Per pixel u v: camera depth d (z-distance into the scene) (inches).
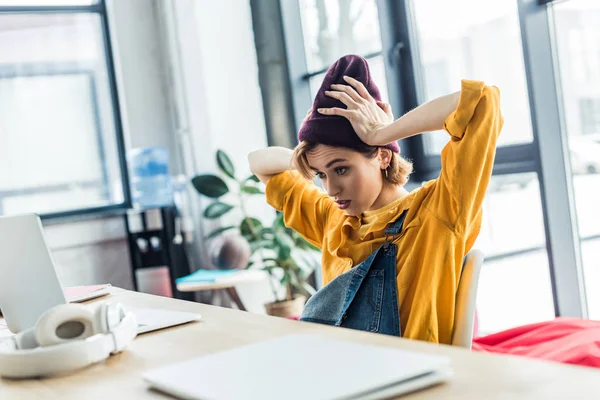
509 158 118.6
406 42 134.9
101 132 185.6
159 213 171.0
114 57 185.5
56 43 181.0
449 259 55.1
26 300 51.0
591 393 23.9
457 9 125.1
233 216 173.9
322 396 25.3
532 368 27.7
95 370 36.9
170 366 33.4
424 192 58.7
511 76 116.9
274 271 175.0
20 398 33.2
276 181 73.6
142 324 46.9
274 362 31.0
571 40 106.0
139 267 172.1
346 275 58.4
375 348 31.4
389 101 135.9
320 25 157.5
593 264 109.0
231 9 174.9
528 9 106.5
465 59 125.1
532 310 122.6
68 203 182.5
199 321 46.6
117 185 187.2
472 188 55.1
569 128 108.7
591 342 72.9
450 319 55.2
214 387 28.2
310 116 62.2
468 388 26.2
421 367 27.3
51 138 180.7
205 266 177.0
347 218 63.0
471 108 54.6
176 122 185.8
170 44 182.7
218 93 173.8
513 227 123.1
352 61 63.4
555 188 108.5
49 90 180.4
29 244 51.0
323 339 34.6
